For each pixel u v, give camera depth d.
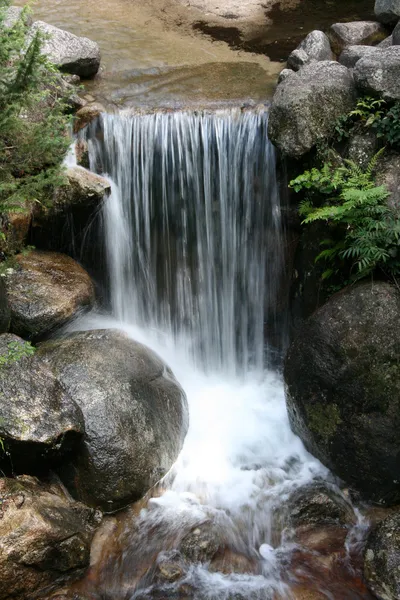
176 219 7.95
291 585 5.76
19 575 5.27
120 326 7.93
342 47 9.15
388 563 5.58
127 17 10.55
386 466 6.18
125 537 6.05
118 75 8.73
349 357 6.30
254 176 7.75
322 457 6.68
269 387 7.99
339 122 7.19
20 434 5.69
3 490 5.58
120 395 6.42
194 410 7.57
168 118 7.67
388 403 6.14
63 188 7.18
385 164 7.00
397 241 6.26
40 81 6.52
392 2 9.05
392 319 6.22
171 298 8.20
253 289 8.11
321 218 6.71
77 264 7.60
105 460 6.10
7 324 6.58
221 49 9.55
